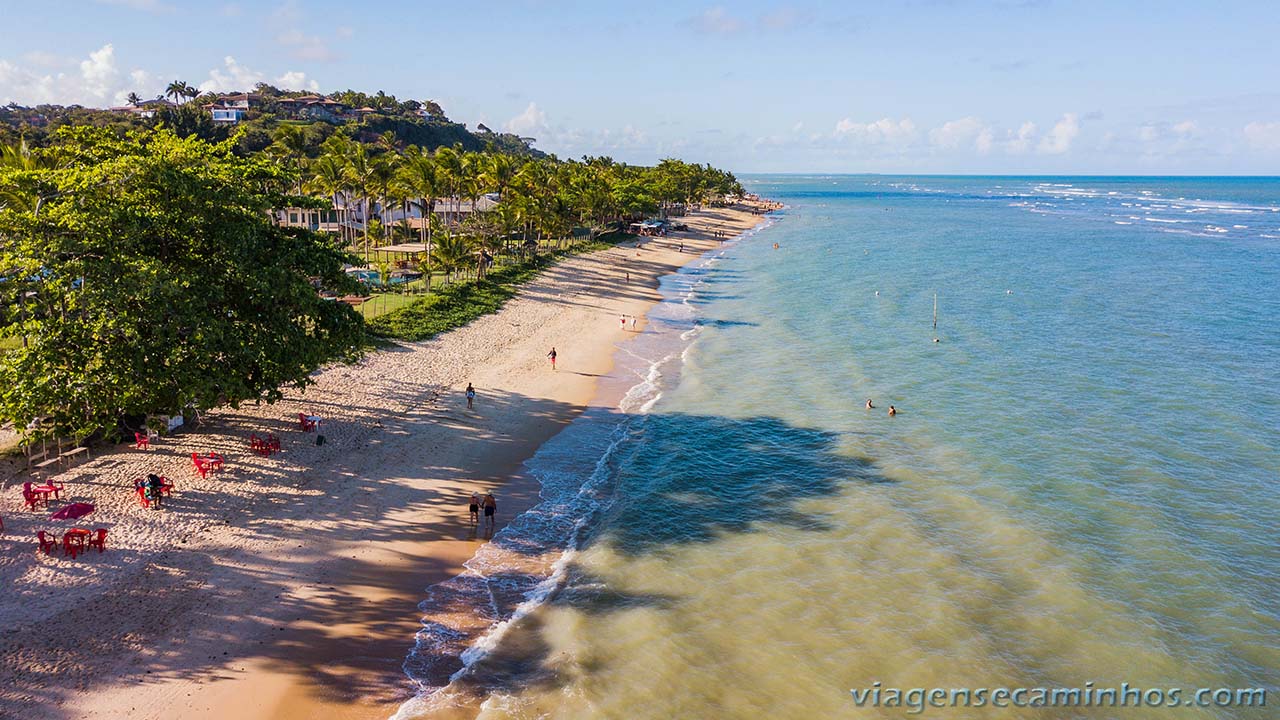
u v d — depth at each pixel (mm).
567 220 110125
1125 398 49656
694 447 41281
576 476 37281
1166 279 99375
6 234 30641
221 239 33750
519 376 53062
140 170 31953
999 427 44406
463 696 21641
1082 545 30781
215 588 25578
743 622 25484
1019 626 25484
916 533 31656
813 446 41531
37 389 28000
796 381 54000
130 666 21609
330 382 47062
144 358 30047
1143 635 25047
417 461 37375
